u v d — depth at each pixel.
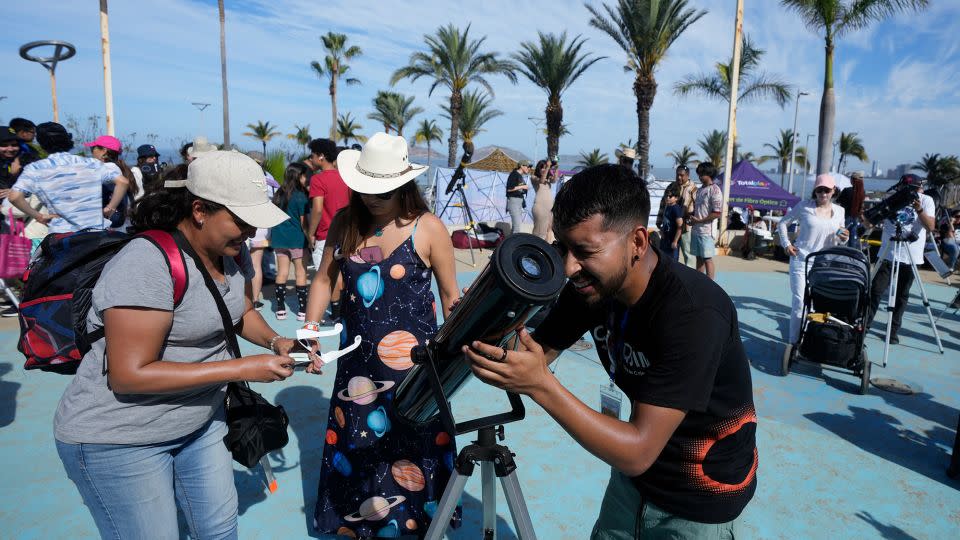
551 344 1.63
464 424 1.51
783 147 61.50
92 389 1.68
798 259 5.24
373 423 2.40
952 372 5.14
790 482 3.28
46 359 2.05
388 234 2.35
